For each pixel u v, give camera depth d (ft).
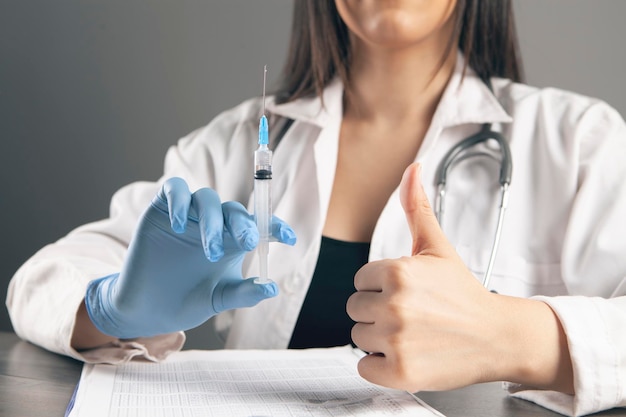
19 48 7.06
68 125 7.06
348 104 4.30
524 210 3.92
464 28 4.18
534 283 3.85
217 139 4.64
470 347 2.35
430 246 2.49
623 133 3.93
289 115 4.28
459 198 3.92
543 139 4.00
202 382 2.51
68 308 2.91
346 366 2.77
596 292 3.52
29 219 7.14
